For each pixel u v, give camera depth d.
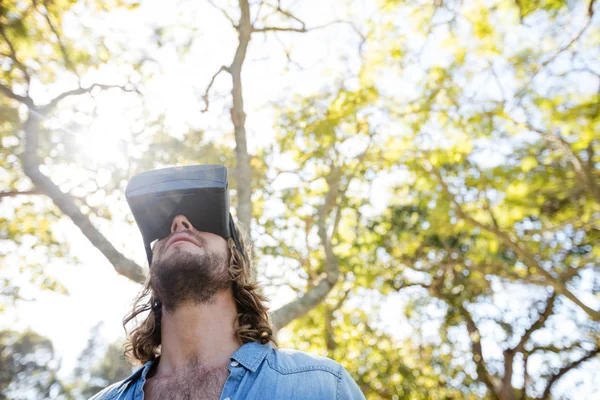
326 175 8.89
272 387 1.50
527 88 9.09
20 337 29.55
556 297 14.96
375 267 13.15
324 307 12.85
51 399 30.31
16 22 6.89
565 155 9.80
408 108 9.46
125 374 5.09
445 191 9.97
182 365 1.62
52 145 7.36
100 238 5.78
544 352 15.23
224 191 1.69
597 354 14.67
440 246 14.03
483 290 15.49
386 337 14.02
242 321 1.77
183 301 1.66
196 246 1.69
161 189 1.67
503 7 8.39
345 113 8.61
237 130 6.59
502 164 10.29
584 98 8.80
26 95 6.42
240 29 6.89
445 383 15.26
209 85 7.07
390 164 10.02
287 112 9.03
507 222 10.66
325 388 1.51
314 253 10.69
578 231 11.98
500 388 15.38
